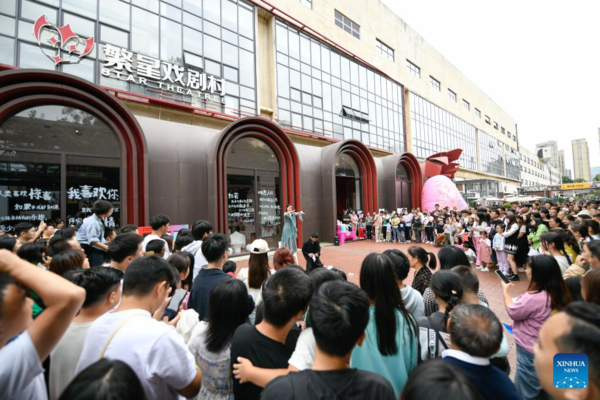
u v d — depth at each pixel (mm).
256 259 3010
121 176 7922
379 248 12609
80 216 7465
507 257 7273
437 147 29484
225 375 1843
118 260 2787
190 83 11789
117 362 991
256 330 1737
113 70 9961
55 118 7254
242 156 10938
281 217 11930
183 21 11844
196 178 9961
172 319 2475
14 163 6730
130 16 10469
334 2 19484
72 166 7434
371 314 1820
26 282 1162
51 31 8898
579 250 4453
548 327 1121
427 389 880
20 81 6707
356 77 20312
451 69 34031
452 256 2996
